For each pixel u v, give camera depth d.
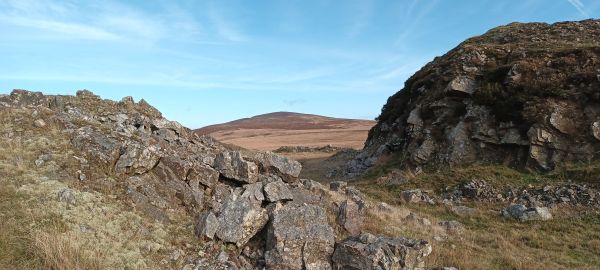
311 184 18.77
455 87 35.72
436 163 33.34
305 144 94.06
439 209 24.53
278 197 14.04
